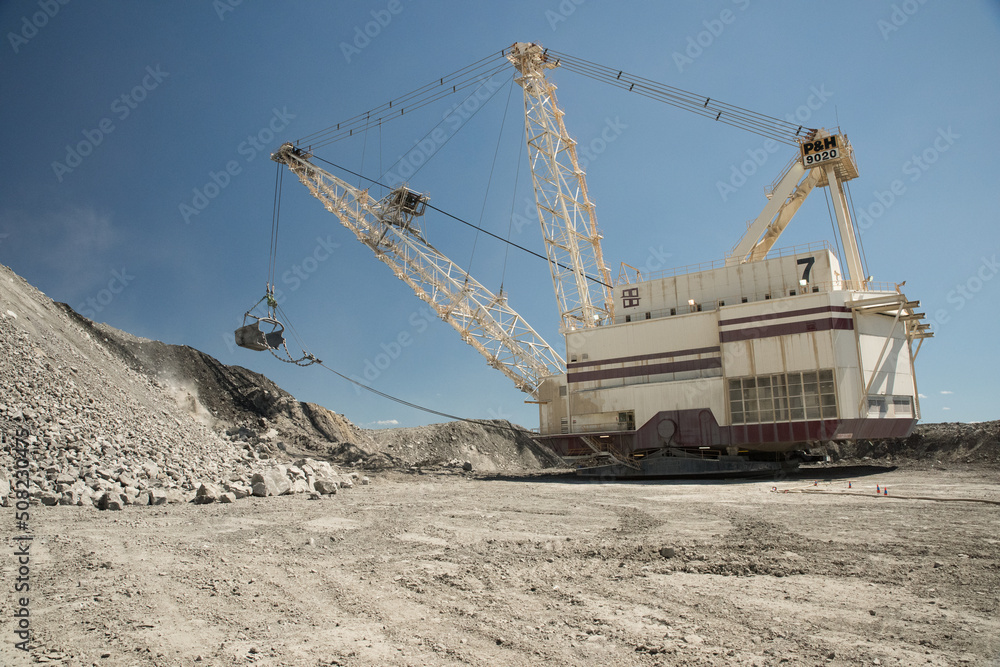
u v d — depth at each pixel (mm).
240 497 23766
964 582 9125
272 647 6734
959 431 46781
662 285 42969
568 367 43562
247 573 10523
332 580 10016
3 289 34938
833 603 8195
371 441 72750
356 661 6309
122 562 11266
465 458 74062
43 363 27797
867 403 34969
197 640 6969
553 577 10039
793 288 38719
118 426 26672
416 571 10680
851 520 16062
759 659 6211
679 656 6320
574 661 6258
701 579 9750
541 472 46469
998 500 19344
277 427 61688
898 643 6605
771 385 36344
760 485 29453
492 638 7020
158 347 65938
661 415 39438
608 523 17234
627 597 8695
